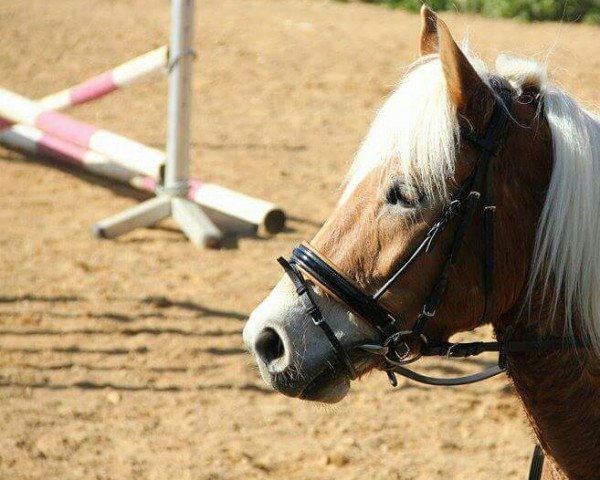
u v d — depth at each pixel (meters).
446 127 3.59
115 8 24.16
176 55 10.28
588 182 3.63
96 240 10.64
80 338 8.34
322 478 6.41
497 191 3.65
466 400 7.46
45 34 20.91
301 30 22.06
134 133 14.78
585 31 22.16
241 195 10.73
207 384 7.65
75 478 6.31
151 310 8.91
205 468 6.49
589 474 3.92
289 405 7.41
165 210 10.89
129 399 7.40
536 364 3.84
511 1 23.41
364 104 16.45
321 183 12.76
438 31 3.57
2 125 13.54
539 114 3.78
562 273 3.65
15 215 11.41
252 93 17.05
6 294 9.16
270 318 3.81
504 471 6.51
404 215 3.64
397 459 6.66
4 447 6.65
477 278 3.69
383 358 3.88
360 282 3.72
